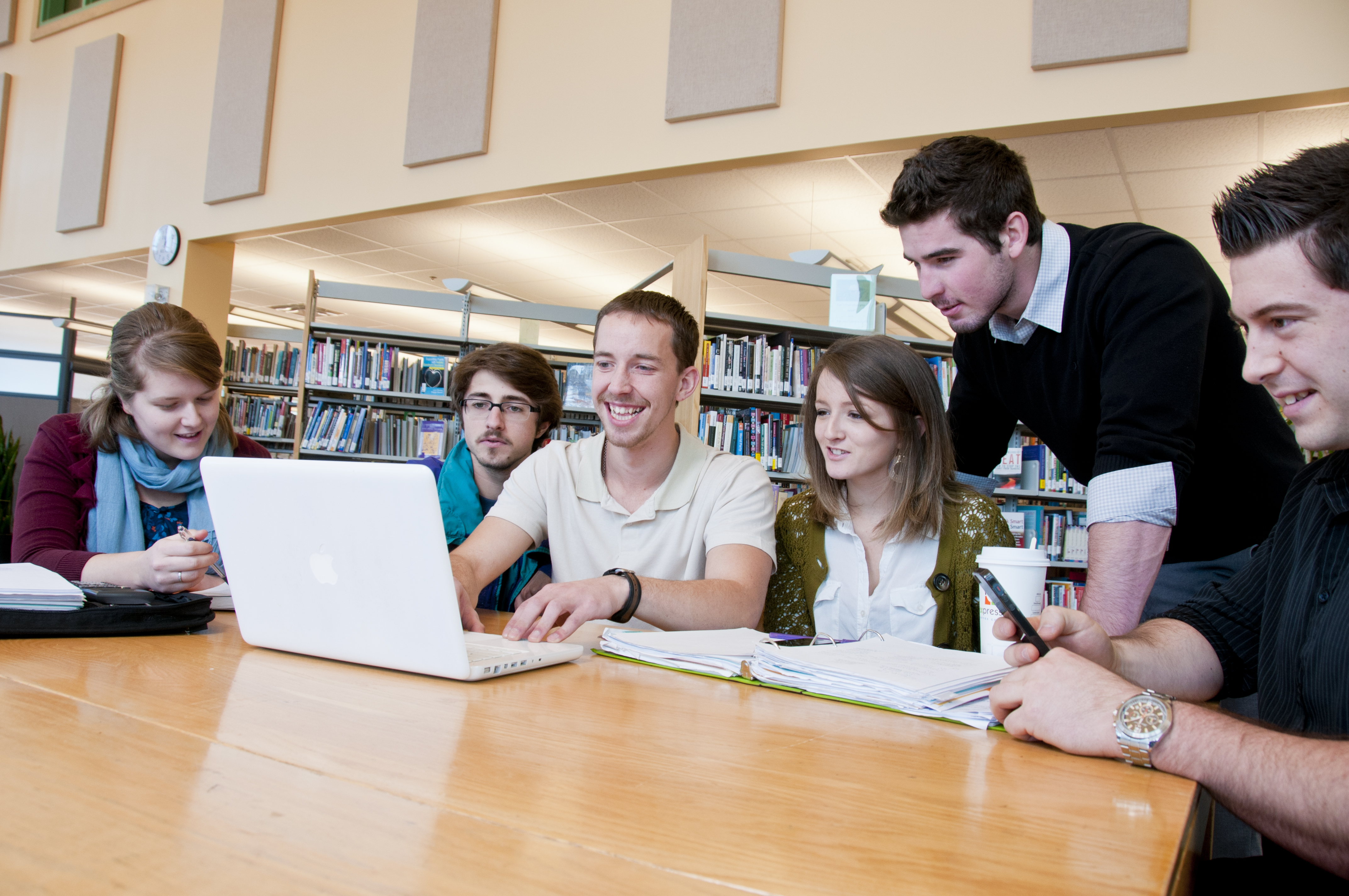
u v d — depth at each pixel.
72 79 7.75
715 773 0.60
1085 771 0.67
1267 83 3.71
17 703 0.68
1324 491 0.89
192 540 1.22
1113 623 1.21
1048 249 1.50
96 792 0.48
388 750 0.60
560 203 6.18
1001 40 4.22
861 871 0.43
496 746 0.63
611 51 5.27
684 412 4.33
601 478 1.69
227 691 0.77
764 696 0.91
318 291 5.48
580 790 0.54
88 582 1.27
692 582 1.33
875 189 5.46
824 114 4.62
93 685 0.77
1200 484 1.43
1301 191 0.79
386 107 6.08
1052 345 1.55
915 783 0.61
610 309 1.59
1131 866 0.46
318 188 6.30
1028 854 0.47
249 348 6.71
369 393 5.39
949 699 0.86
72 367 9.38
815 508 1.70
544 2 5.54
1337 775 0.60
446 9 5.80
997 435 1.97
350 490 0.89
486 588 1.93
